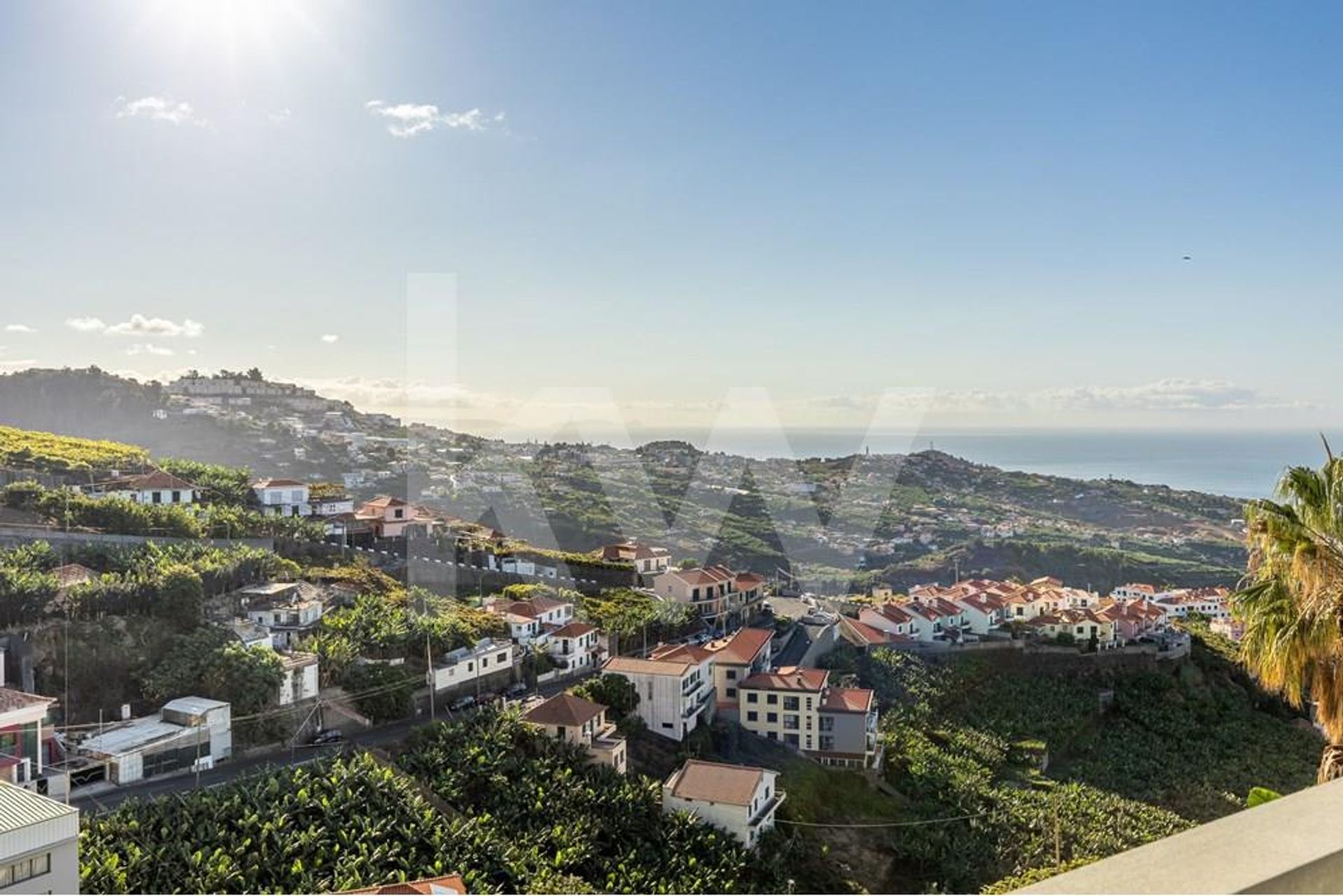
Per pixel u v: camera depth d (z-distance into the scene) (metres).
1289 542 5.13
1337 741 5.18
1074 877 1.12
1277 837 1.22
